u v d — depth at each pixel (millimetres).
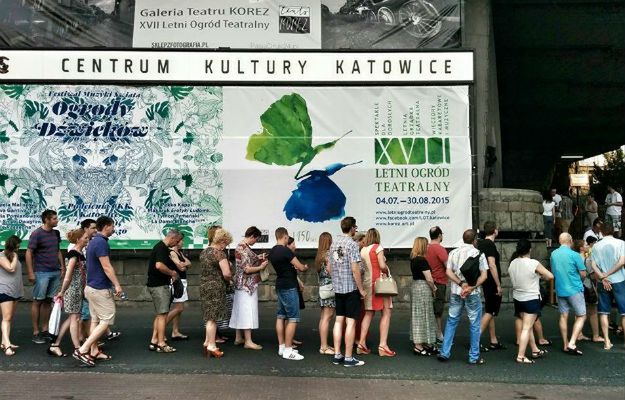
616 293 10078
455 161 13305
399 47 13742
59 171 13117
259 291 13242
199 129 13289
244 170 13242
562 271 9836
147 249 13094
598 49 20281
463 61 13445
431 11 13844
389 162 13297
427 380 8234
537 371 8727
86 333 9836
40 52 13234
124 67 13273
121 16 13578
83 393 7293
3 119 13156
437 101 13406
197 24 13586
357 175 13266
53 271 10117
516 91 23469
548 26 18625
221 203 13188
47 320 10133
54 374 8156
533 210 14070
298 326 11562
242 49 13375
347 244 8898
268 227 13172
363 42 13742
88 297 8602
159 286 9469
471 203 13242
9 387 7512
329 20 13750
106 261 8508
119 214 13125
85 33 13547
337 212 13195
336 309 9023
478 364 9023
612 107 25203
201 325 11523
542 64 21188
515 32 19188
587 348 10133
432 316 9539
